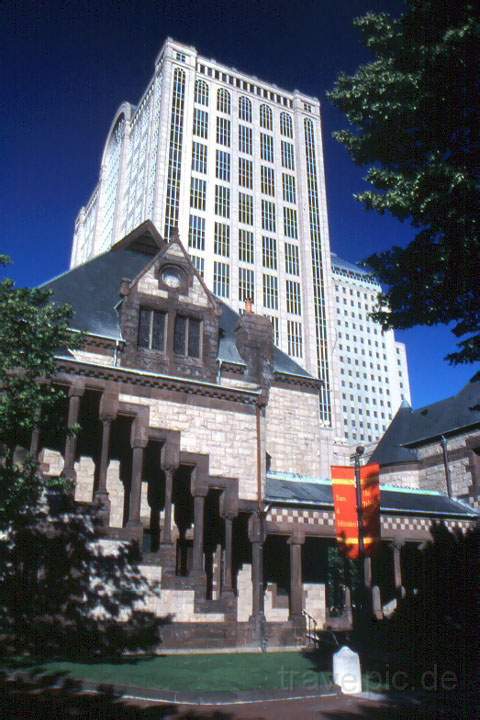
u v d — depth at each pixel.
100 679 13.59
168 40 116.19
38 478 17.62
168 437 23.28
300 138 125.94
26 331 17.23
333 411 106.00
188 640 21.09
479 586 29.97
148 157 112.88
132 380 23.31
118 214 124.50
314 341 109.00
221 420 24.97
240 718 11.06
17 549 18.91
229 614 22.36
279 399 33.66
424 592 30.05
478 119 14.84
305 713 11.66
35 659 16.58
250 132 120.94
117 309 28.23
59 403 22.61
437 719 11.23
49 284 28.23
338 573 44.69
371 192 15.95
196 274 28.95
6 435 16.56
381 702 12.88
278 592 27.05
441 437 39.12
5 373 16.59
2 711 10.57
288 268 113.50
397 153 16.33
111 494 24.06
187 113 113.12
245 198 114.19
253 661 18.36
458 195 14.30
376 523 22.38
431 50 14.52
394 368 185.62
